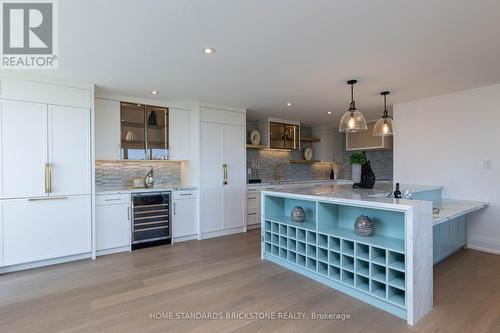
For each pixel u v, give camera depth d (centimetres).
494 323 209
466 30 214
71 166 342
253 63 283
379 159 677
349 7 183
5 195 304
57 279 293
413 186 401
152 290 268
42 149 323
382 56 266
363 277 266
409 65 288
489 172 367
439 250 324
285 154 681
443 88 374
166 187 452
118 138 409
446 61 277
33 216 319
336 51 254
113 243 383
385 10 187
